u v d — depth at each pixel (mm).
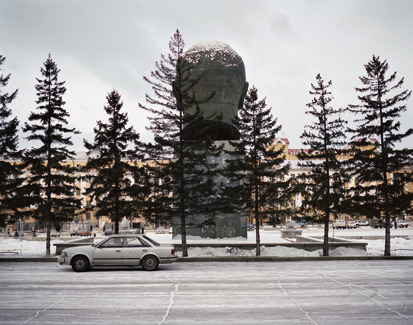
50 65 21875
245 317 8016
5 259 19375
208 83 32938
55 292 10672
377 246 30031
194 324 7488
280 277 13398
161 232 61844
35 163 21484
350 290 10992
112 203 22344
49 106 21641
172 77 21125
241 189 21812
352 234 48250
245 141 21688
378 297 10031
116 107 22453
